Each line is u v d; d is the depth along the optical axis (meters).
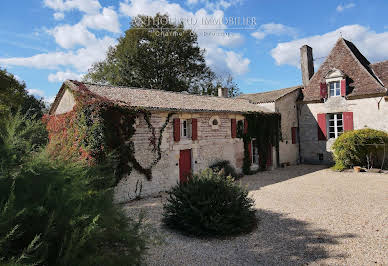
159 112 10.22
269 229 6.06
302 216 6.91
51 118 10.73
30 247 2.11
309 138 17.38
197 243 5.39
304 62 19.06
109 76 25.20
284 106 16.80
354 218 6.64
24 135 2.96
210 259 4.68
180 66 26.19
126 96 10.77
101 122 8.34
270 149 15.47
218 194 5.99
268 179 12.49
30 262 2.28
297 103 17.86
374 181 11.09
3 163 2.61
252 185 11.17
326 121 16.62
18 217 2.38
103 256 2.66
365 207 7.52
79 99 9.05
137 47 23.75
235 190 6.26
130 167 9.11
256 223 6.46
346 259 4.56
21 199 2.50
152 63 24.64
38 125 3.10
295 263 4.47
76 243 2.46
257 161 14.93
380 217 6.63
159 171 10.15
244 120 13.99
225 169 12.43
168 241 5.49
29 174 2.66
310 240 5.40
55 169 2.84
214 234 5.76
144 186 9.62
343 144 13.90
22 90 17.67
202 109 11.69
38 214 2.45
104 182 3.63
